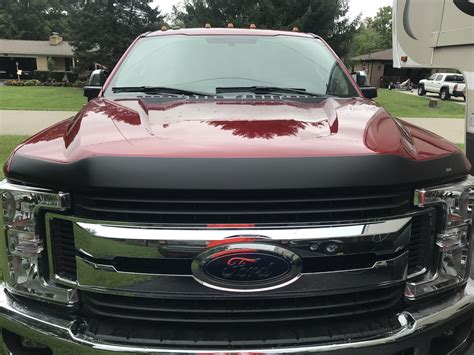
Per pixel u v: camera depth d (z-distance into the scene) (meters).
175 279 1.74
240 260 1.71
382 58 58.53
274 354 1.72
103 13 35.69
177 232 1.70
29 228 1.87
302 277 1.76
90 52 36.47
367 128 2.07
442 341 2.10
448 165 1.99
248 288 1.73
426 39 4.98
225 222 1.71
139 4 35.53
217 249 1.70
